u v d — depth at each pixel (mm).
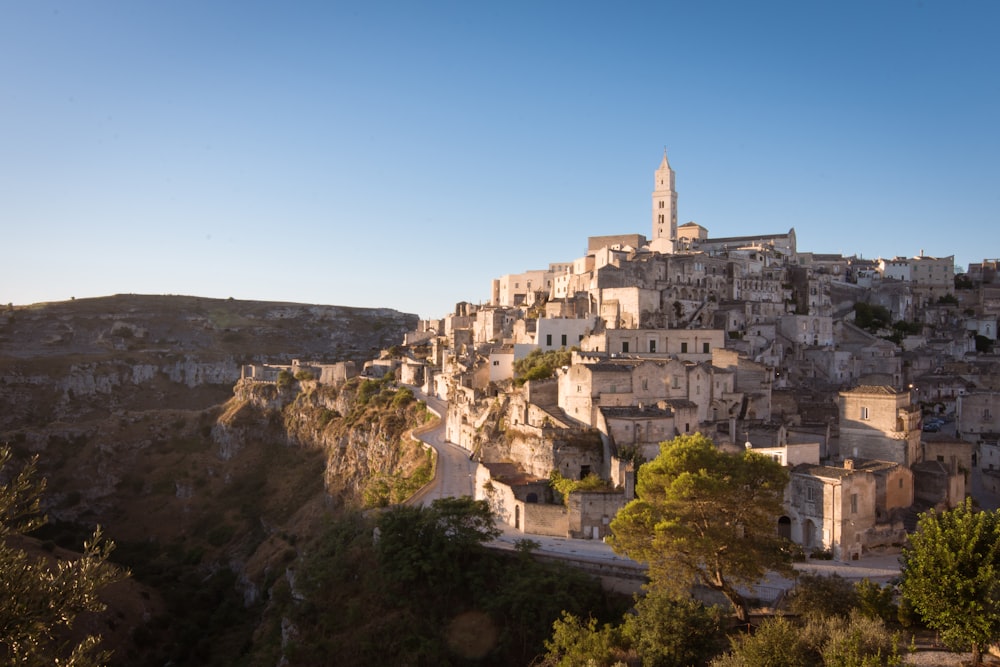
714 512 60406
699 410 109375
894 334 197375
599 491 85562
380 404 181500
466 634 71438
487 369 144750
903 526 82625
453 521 79625
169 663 114125
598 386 103562
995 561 48344
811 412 122250
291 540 151875
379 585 78688
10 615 34625
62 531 183000
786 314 182500
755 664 47875
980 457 116938
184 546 177250
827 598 57844
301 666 75125
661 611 55750
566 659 57719
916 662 48500
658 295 158500
